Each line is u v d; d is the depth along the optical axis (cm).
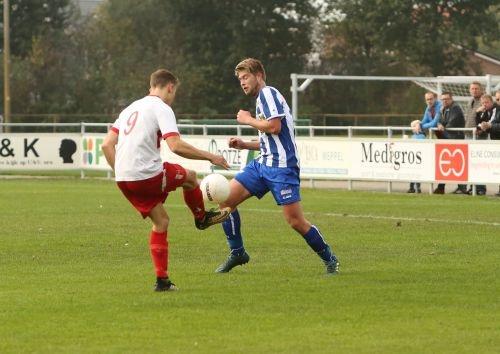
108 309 1761
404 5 11525
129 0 11975
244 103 11825
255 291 1934
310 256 2427
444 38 11512
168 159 5231
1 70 10981
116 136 1927
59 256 2433
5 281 2066
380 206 3803
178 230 2964
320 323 1647
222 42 12119
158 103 1891
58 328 1612
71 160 5606
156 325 1634
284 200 2098
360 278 2088
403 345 1498
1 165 5581
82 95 11175
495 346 1492
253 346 1495
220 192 2053
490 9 13075
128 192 1908
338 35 12650
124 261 2353
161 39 11931
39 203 3884
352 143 4684
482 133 4272
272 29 12262
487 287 1980
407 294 1902
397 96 12331
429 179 4422
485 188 4416
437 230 2972
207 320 1672
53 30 12050
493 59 12169
